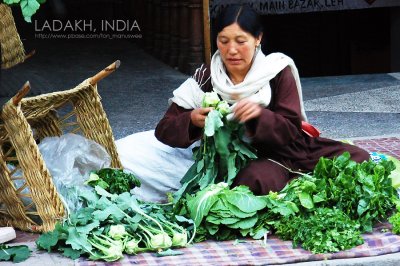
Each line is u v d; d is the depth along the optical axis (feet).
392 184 18.35
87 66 35.78
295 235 16.19
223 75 17.99
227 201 16.53
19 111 16.62
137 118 27.55
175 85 32.24
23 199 17.65
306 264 15.48
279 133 17.39
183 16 33.99
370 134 25.22
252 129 17.58
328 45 49.16
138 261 15.66
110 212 16.47
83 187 17.97
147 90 31.48
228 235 16.57
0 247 16.26
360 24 48.55
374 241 16.20
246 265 15.37
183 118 17.83
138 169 19.29
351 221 16.37
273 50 49.01
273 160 18.08
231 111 17.35
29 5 16.70
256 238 16.48
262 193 17.49
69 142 18.47
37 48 39.29
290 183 17.33
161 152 19.42
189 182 17.78
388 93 30.40
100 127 18.99
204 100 17.46
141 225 16.42
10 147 17.83
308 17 48.73
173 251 16.03
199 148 18.01
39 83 32.63
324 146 18.67
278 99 17.87
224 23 17.56
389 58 48.52
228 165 17.53
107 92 31.14
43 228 17.02
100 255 15.74
